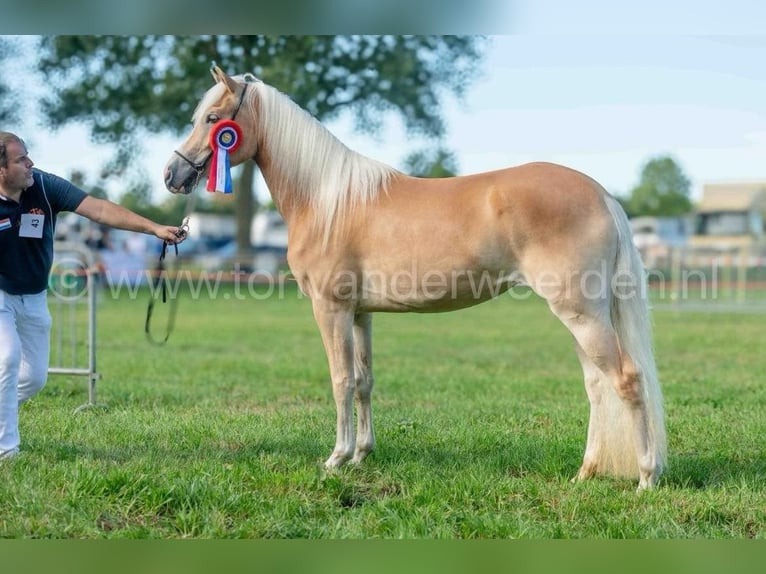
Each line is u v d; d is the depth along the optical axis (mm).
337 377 4629
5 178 4367
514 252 4234
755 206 50281
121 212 4789
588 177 4359
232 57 24438
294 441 5344
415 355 10984
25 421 5887
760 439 5508
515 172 4340
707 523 3867
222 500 3971
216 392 7730
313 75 24688
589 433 4594
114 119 25703
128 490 4012
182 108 25234
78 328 13398
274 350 11312
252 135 4758
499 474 4602
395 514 3867
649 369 4242
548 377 8906
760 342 12383
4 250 4477
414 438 5535
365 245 4465
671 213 74062
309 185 4633
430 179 4555
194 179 4785
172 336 12859
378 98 26484
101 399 7082
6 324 4574
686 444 5445
